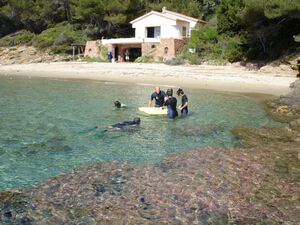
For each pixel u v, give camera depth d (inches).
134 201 286.5
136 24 2107.5
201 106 747.4
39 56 2276.1
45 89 1004.6
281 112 686.5
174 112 611.8
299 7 1290.6
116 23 2353.6
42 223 254.5
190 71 1428.4
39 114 633.6
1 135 487.2
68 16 2778.1
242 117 635.5
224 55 1637.6
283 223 255.1
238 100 842.2
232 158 388.8
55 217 262.4
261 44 1557.6
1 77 1390.3
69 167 367.6
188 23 2106.3
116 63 1819.6
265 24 1489.9
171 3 2696.9
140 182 323.3
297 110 682.2
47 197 294.0
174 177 335.3
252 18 1428.4
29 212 269.1
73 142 459.5
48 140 465.7
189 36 2047.2
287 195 297.9
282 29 1546.5
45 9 2773.1
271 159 387.2
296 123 553.0
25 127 534.3
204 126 553.3
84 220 258.2
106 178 332.5
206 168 358.3
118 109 688.4
